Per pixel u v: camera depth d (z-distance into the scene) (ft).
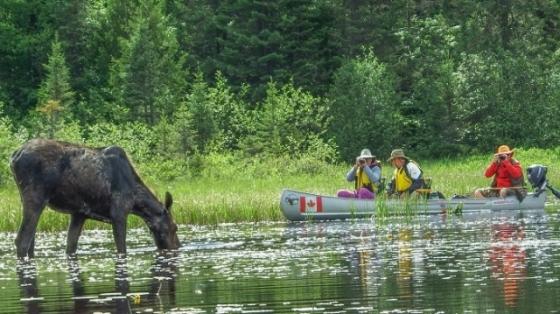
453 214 112.06
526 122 256.93
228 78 280.10
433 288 53.83
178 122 201.16
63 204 79.92
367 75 253.44
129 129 214.90
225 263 69.41
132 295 55.36
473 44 273.33
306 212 111.04
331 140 227.81
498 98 256.11
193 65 289.74
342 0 278.67
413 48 276.82
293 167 195.21
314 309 48.62
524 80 258.78
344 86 253.85
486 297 50.21
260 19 277.23
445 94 254.06
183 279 61.46
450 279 56.95
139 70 243.81
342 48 279.28
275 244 82.07
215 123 222.07
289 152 216.33
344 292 53.57
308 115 234.99
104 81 280.10
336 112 252.21
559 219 99.66
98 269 69.00
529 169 118.93
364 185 115.75
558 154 242.78
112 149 81.56
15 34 289.33
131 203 81.87
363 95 251.39
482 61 259.39
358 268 63.57
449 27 280.92
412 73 275.18
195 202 115.24
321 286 56.03
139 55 244.42
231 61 278.87
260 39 276.21
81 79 280.51
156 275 64.18
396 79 270.26
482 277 57.21
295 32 275.39
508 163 117.60
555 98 259.19
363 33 278.67
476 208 114.93
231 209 111.65
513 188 116.67
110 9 285.02
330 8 280.92
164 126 200.95
